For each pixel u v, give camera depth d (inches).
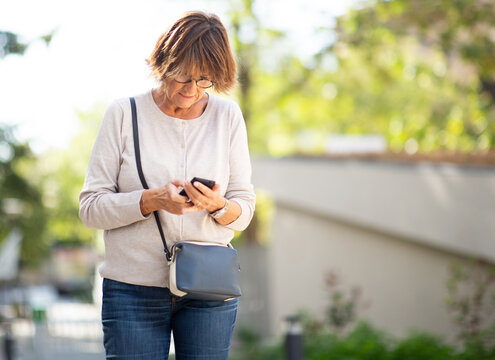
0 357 438.3
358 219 384.8
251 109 557.0
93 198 93.0
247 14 502.3
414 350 300.5
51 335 358.9
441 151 352.5
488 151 327.6
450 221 328.5
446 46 458.9
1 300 674.8
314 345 331.9
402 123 614.9
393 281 378.0
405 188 354.0
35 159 583.8
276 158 452.8
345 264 409.7
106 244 95.3
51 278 1291.8
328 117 619.2
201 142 97.0
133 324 92.9
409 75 547.5
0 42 406.6
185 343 96.3
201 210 91.7
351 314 359.6
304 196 426.3
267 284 463.8
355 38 490.3
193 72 89.0
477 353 283.9
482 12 444.8
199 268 90.4
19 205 595.5
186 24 89.8
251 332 448.5
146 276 92.9
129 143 94.8
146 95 96.9
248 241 546.6
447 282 313.4
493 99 499.5
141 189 93.9
